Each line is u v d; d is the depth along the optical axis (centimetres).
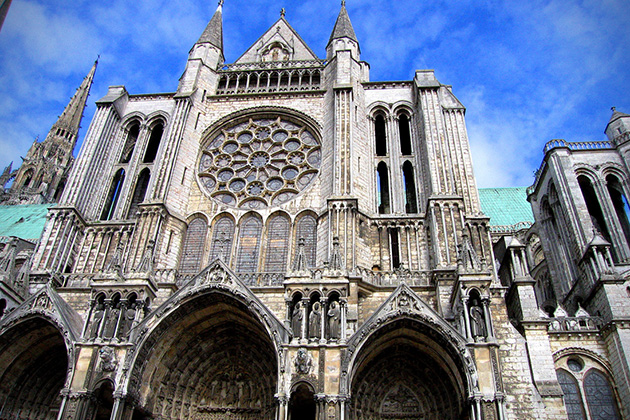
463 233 3512
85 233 4456
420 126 4828
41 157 10306
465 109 4862
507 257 4550
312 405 3181
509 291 4153
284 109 5134
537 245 6031
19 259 5619
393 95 5228
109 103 5216
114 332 3284
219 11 6341
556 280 5156
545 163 5334
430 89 4891
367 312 3675
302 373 2992
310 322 3183
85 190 4644
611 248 4650
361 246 4056
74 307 3900
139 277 3475
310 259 4119
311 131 5009
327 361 3017
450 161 4375
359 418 3338
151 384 3366
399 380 3538
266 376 3609
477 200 4253
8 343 3481
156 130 5409
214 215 4481
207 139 5081
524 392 3142
